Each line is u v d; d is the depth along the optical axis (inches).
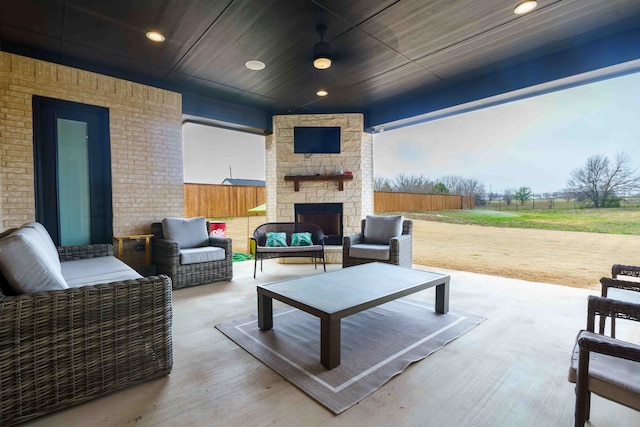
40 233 87.6
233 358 79.2
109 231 151.6
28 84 128.8
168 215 167.3
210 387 66.5
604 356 50.8
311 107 209.6
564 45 127.0
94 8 100.2
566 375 70.4
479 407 59.6
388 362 76.3
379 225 172.6
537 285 145.7
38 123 133.3
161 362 69.9
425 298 128.3
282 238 177.5
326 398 62.3
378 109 209.9
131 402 61.4
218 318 106.7
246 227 297.6
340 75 156.3
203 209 273.7
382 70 150.4
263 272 178.4
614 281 76.7
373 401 61.6
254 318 106.5
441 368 73.8
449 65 145.3
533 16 106.3
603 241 168.1
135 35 117.5
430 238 246.1
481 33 117.3
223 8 100.3
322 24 110.2
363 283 98.7
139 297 67.2
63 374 58.7
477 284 147.6
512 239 205.0
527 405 60.1
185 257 142.4
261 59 137.8
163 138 165.9
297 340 89.1
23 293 59.3
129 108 154.8
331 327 73.0
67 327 59.1
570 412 58.0
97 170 150.6
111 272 99.7
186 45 125.1
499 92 151.8
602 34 118.8
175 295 132.9
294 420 56.2
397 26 111.8
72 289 60.7
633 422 55.2
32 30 113.8
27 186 128.3
